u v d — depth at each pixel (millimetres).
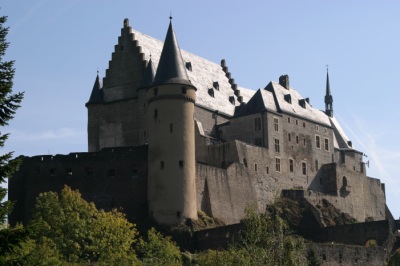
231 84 155375
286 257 64750
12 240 39812
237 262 67688
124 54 138000
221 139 142250
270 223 67750
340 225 127000
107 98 137250
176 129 120188
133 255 99750
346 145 167250
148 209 119250
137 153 122188
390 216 166750
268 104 145500
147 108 131500
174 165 119062
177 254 105125
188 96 121875
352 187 155500
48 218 104875
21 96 40250
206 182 125375
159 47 143750
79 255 101312
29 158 123562
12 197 123000
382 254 114375
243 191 132750
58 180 122312
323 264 107938
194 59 149750
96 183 122000
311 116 155000
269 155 141500
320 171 153625
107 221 105375
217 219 123938
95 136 136375
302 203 138625
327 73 199375
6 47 40562
